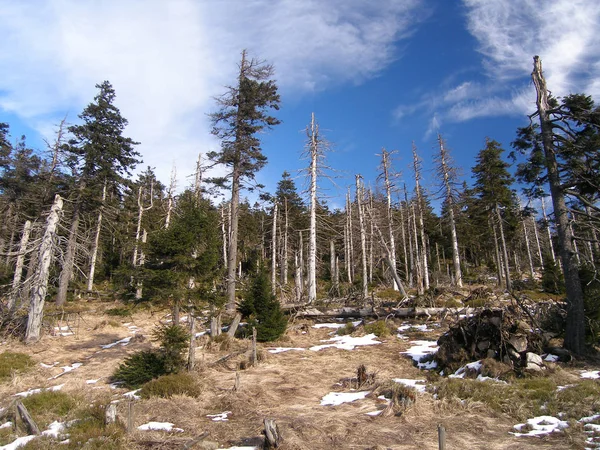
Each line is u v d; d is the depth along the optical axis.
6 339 18.05
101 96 29.11
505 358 11.22
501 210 35.12
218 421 8.55
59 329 20.05
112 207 29.94
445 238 47.88
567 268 13.27
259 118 23.48
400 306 21.27
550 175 14.25
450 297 22.67
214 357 14.48
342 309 21.31
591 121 13.73
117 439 7.27
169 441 7.25
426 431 7.62
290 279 45.84
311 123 26.27
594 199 14.77
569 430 7.16
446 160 32.94
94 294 29.67
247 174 23.39
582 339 12.56
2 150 31.81
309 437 7.43
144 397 10.28
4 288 23.48
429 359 13.10
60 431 8.01
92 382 12.58
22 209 32.00
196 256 13.23
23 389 12.15
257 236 41.78
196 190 27.44
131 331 21.03
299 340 17.81
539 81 14.94
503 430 7.59
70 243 19.94
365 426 7.94
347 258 43.41
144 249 13.16
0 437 7.83
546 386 9.64
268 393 10.37
